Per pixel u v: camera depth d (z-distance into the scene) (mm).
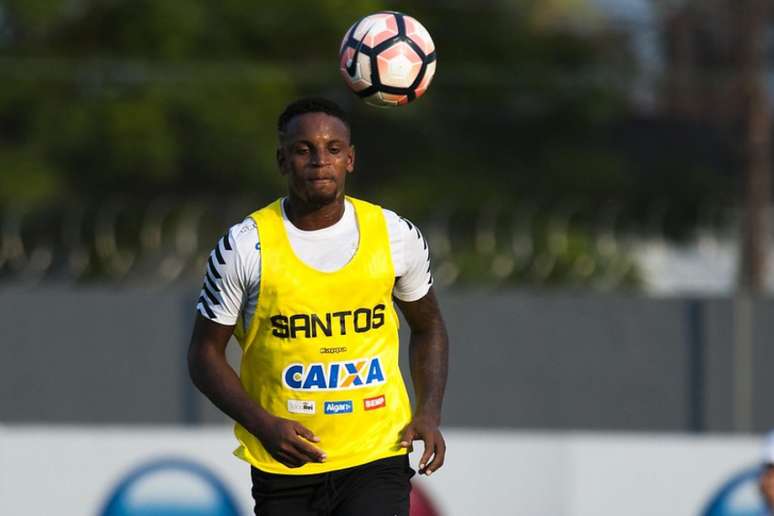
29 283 61125
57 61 91312
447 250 64375
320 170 17969
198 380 18562
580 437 36469
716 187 94312
